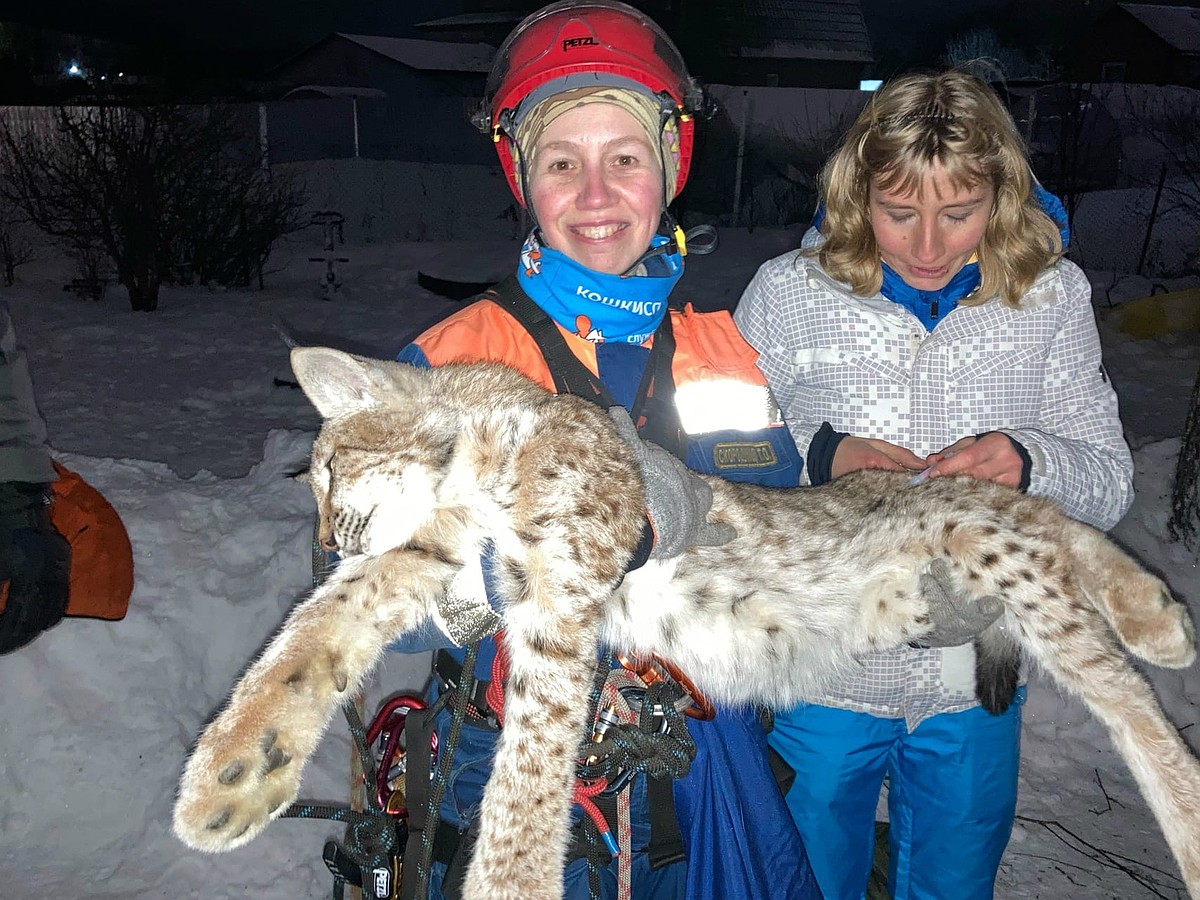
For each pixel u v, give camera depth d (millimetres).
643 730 913
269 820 871
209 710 1890
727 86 9672
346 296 5766
